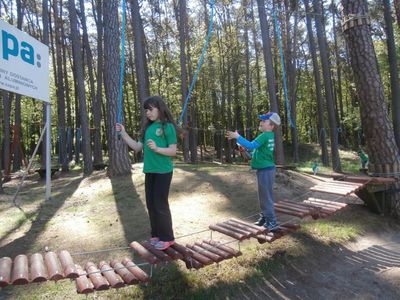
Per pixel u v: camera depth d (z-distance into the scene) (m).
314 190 7.34
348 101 40.72
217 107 32.38
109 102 11.84
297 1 21.55
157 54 30.14
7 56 7.84
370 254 6.16
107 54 12.00
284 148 31.75
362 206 8.57
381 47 24.89
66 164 18.62
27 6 26.58
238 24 28.33
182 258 4.29
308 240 6.30
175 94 28.58
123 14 4.61
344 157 27.11
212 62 28.88
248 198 8.48
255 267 5.29
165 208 4.39
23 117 33.41
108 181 10.87
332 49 34.41
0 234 6.85
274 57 30.59
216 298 4.61
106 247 5.97
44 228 7.07
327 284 5.16
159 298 4.51
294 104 24.77
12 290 4.73
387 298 4.86
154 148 4.12
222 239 6.21
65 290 4.69
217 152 31.30
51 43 27.45
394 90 14.30
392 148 8.05
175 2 27.81
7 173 16.88
